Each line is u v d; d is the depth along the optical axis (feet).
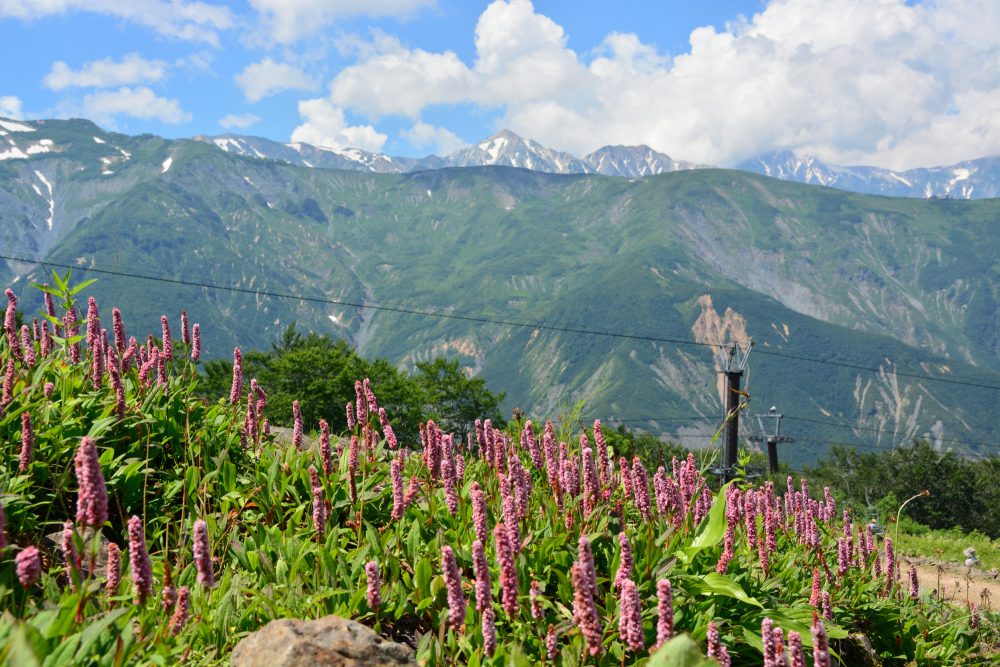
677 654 9.77
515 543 17.06
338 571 18.21
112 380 21.29
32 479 19.26
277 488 22.36
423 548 19.70
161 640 14.16
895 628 26.27
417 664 15.01
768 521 23.53
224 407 26.78
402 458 20.29
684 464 25.00
